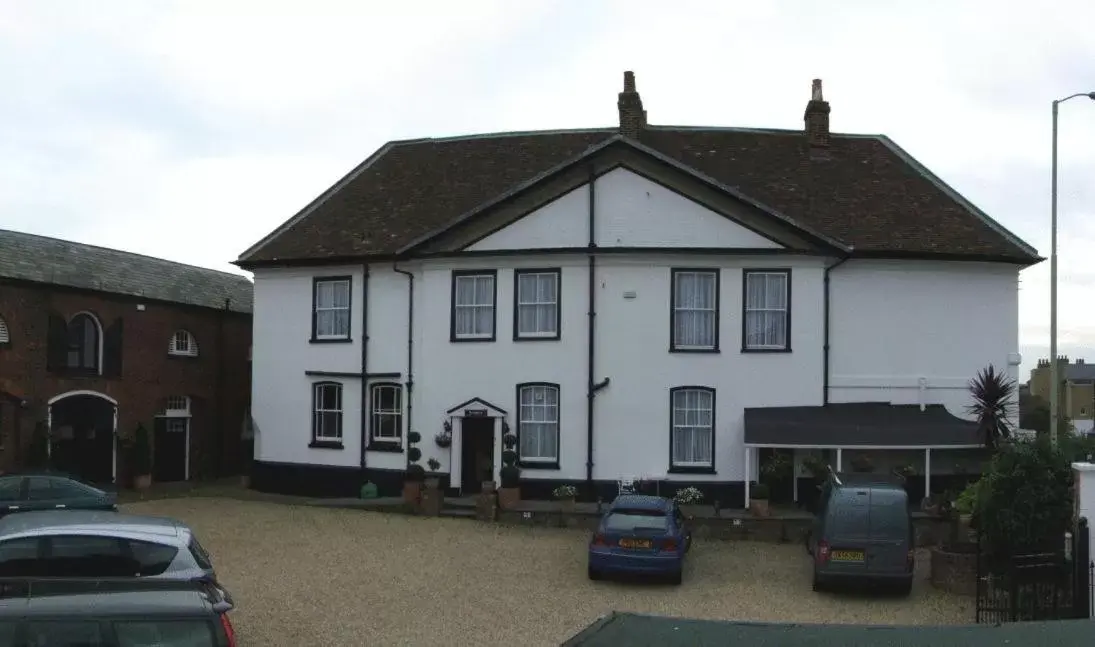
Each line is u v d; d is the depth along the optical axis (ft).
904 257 83.61
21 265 90.02
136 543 42.16
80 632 25.70
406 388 89.97
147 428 101.91
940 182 93.35
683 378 82.99
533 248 84.84
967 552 57.82
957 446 77.10
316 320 94.68
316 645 44.04
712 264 83.46
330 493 92.94
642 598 54.44
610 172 84.17
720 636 25.13
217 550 65.05
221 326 112.78
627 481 82.53
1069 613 46.32
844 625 26.35
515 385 85.35
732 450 82.53
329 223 97.55
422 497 81.56
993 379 74.43
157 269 110.11
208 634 26.50
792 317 83.15
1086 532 44.73
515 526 76.95
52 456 91.15
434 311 87.92
